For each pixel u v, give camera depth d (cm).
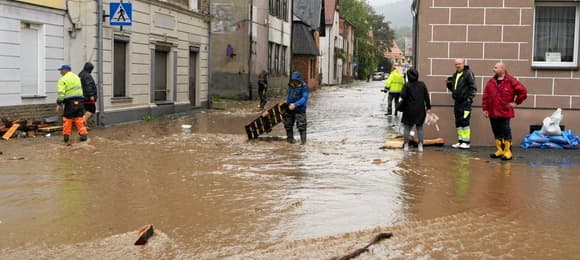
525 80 1427
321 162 1188
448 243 643
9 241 642
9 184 937
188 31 2525
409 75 1333
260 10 3778
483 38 1429
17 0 1566
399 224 712
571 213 779
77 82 1461
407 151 1350
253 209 783
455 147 1405
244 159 1224
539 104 1425
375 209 788
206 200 834
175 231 681
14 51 1573
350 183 965
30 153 1265
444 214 765
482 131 1441
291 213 763
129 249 616
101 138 1562
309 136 1672
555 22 1448
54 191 888
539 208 805
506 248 629
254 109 2839
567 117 1421
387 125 1981
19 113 1602
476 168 1124
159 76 2316
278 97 4150
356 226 702
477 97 1441
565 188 939
